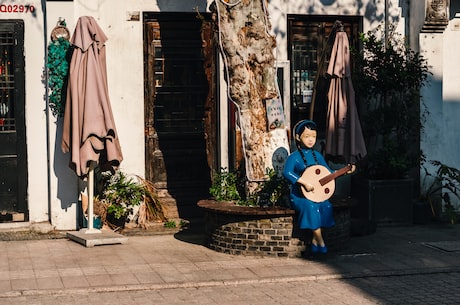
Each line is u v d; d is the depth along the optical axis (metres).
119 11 12.13
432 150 13.20
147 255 10.26
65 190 11.62
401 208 12.60
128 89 12.20
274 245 10.14
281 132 10.76
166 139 12.59
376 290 8.68
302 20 13.08
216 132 12.66
